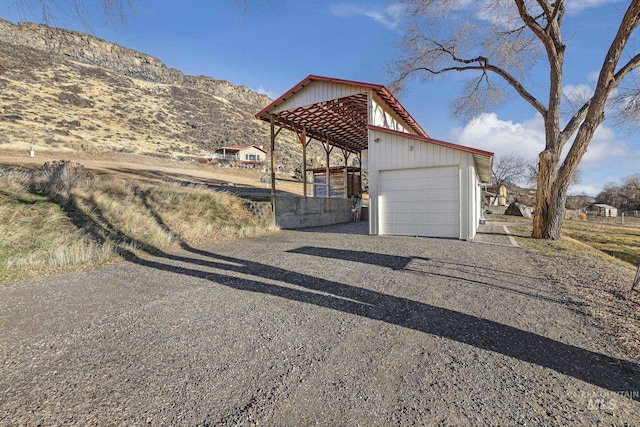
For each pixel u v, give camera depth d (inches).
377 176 367.2
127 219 281.6
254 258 223.1
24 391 71.9
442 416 64.4
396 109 456.8
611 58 293.7
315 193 730.8
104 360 86.0
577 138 316.8
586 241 481.4
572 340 98.6
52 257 192.4
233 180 943.0
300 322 111.9
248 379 77.3
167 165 1056.2
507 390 73.3
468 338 99.7
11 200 239.8
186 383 75.7
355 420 63.1
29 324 109.5
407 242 301.7
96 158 894.4
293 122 547.8
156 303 131.1
